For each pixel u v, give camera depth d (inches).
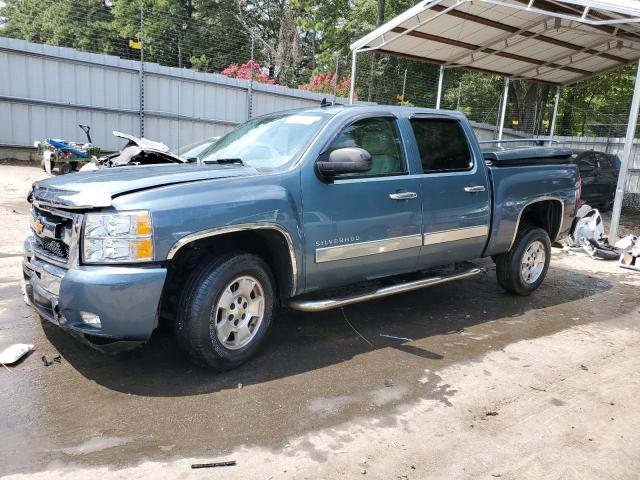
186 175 145.9
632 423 138.8
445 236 197.2
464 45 489.4
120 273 128.9
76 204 130.3
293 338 183.0
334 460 116.4
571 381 161.9
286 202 152.4
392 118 187.9
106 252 130.3
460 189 200.4
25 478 105.2
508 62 542.9
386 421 133.4
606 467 119.3
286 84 1048.8
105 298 128.1
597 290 272.5
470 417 137.6
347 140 171.5
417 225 186.7
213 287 142.9
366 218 171.6
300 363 163.5
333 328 194.5
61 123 601.6
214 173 149.3
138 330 133.5
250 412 133.7
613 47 483.5
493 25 438.3
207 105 674.2
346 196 166.1
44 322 180.2
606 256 347.9
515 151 234.2
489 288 262.4
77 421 125.6
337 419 133.0
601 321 221.9
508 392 152.6
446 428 131.8
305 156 161.2
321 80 821.9
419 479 111.7
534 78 599.8
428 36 466.3
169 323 182.5
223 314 147.8
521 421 137.0
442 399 146.3
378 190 174.4
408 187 183.3
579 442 128.7
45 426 122.9
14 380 142.6
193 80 658.8
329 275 167.6
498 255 241.0
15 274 230.1
